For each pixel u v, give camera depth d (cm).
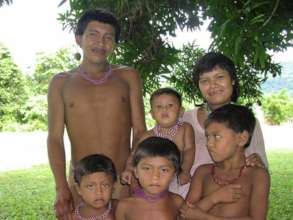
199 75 329
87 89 375
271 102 2539
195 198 304
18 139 1938
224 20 349
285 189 943
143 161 298
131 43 540
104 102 375
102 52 365
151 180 296
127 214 312
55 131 379
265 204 287
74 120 375
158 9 539
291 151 1568
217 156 290
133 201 311
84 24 366
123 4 509
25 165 1332
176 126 372
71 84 378
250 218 285
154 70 543
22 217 766
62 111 380
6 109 2225
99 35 361
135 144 377
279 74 582
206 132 296
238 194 286
